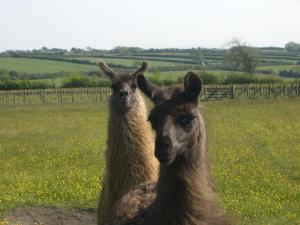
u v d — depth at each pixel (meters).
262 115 38.16
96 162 20.00
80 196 13.80
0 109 53.91
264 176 15.76
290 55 137.00
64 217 11.99
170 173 5.34
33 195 14.09
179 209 5.30
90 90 68.50
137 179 8.15
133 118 8.56
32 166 19.61
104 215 8.18
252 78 75.06
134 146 8.25
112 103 8.82
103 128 33.19
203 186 5.39
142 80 5.65
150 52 146.12
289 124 31.33
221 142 23.67
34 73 108.31
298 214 11.49
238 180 15.14
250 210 11.52
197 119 5.41
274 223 10.68
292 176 15.85
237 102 53.19
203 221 5.32
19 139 28.58
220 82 74.31
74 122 37.97
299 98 55.78
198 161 5.40
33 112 48.72
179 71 96.50
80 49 175.38
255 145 22.77
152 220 5.52
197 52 127.25
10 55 148.75
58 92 68.25
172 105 5.36
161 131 5.22
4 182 16.12
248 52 97.12
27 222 11.59
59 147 24.64
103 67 9.64
